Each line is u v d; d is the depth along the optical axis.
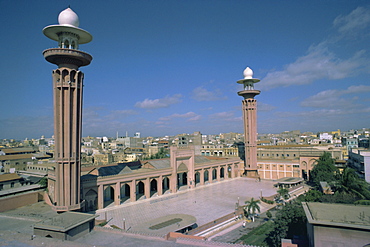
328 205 33.09
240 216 56.03
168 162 85.94
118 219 54.03
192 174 87.06
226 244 29.80
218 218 54.72
